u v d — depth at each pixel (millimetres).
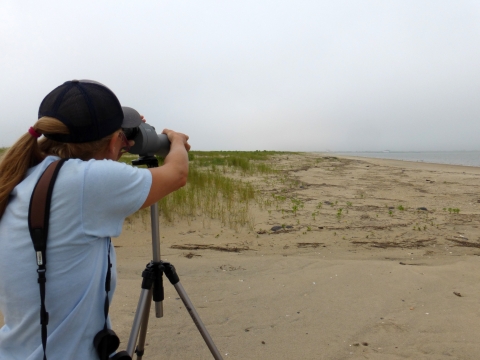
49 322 1111
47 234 1067
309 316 3143
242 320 3080
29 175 1140
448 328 2926
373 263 4371
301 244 5266
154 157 1747
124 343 2711
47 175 1089
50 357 1105
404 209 7328
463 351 2619
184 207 6715
